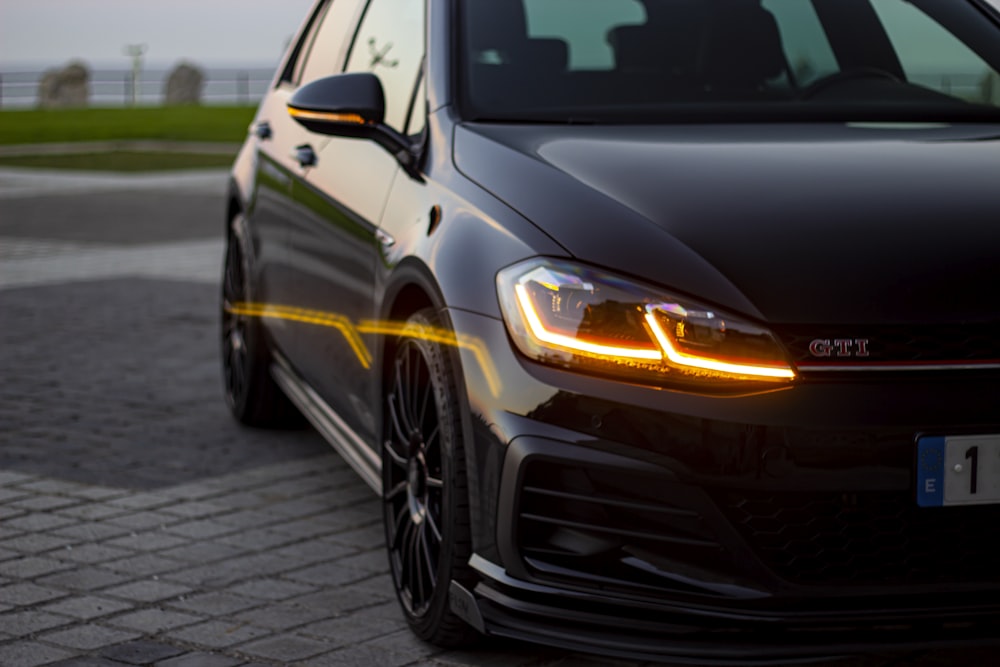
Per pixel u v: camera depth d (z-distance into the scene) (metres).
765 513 2.93
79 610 3.83
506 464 3.05
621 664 3.43
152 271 10.93
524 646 3.54
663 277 2.99
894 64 4.34
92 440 5.77
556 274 3.06
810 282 2.95
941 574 2.94
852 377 2.88
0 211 15.70
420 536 3.58
